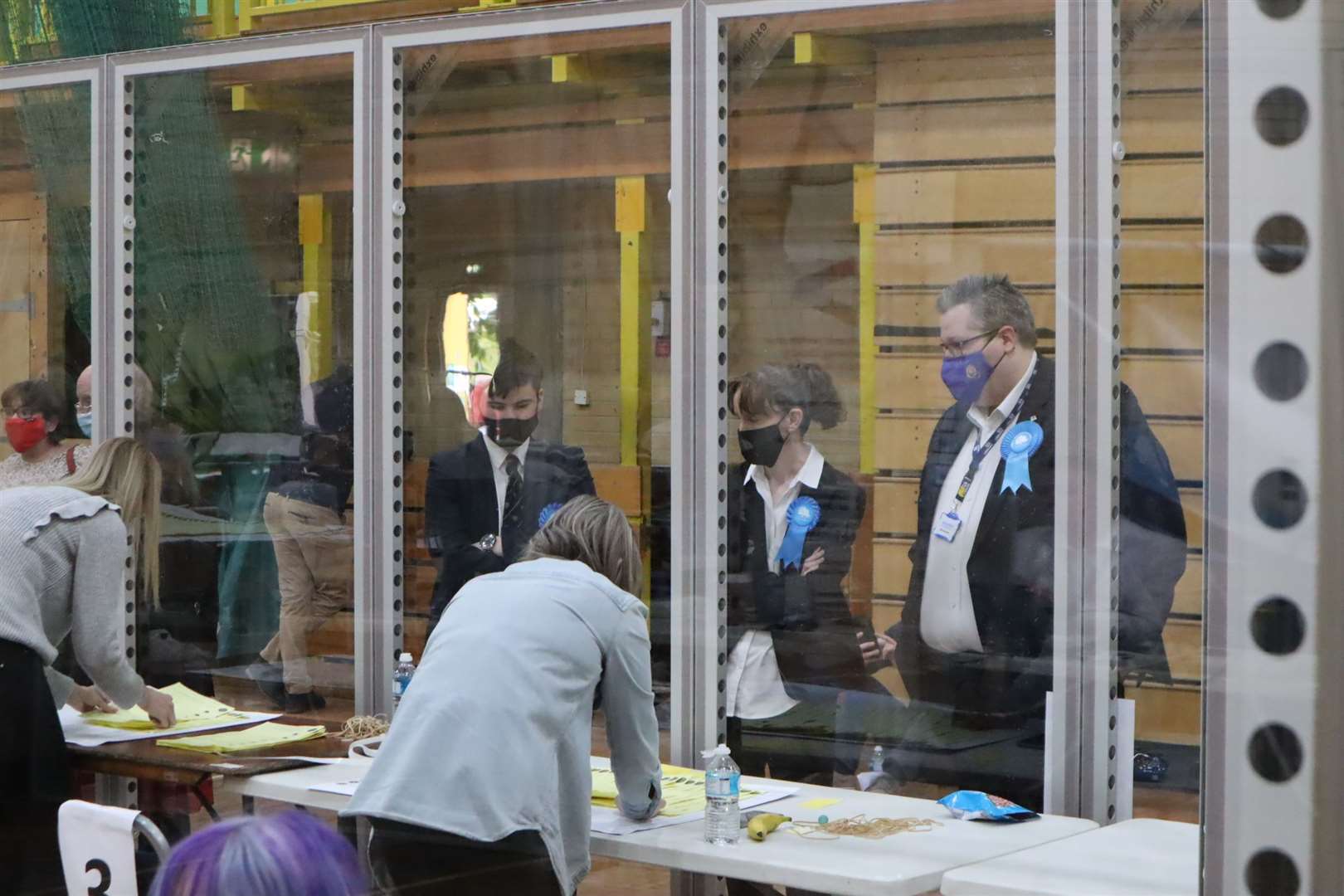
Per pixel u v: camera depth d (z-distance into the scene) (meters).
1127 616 2.09
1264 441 0.97
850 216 2.40
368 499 2.85
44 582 2.45
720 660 2.49
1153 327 2.09
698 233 2.54
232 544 2.92
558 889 1.94
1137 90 2.11
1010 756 2.20
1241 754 0.98
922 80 2.31
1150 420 2.07
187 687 2.91
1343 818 0.95
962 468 2.26
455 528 2.77
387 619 2.83
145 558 2.91
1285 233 0.96
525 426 2.71
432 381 2.80
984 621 2.22
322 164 2.89
